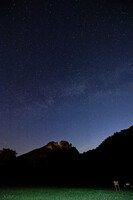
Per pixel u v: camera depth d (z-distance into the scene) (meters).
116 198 15.97
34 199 16.03
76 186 31.83
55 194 20.11
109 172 39.38
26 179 46.53
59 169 53.62
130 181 30.20
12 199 15.60
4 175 49.84
